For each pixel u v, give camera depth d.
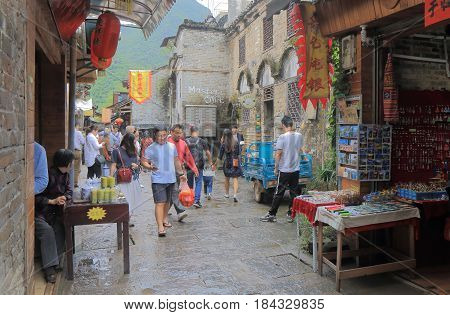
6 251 2.05
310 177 5.18
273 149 5.91
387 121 4.19
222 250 4.52
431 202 3.87
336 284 3.48
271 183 6.01
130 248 4.59
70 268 3.60
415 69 4.56
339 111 4.45
